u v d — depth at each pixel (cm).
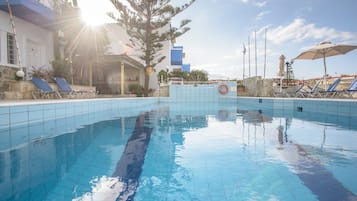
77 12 1190
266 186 202
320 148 325
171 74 1833
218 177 223
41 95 834
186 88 1432
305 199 176
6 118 409
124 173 234
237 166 253
